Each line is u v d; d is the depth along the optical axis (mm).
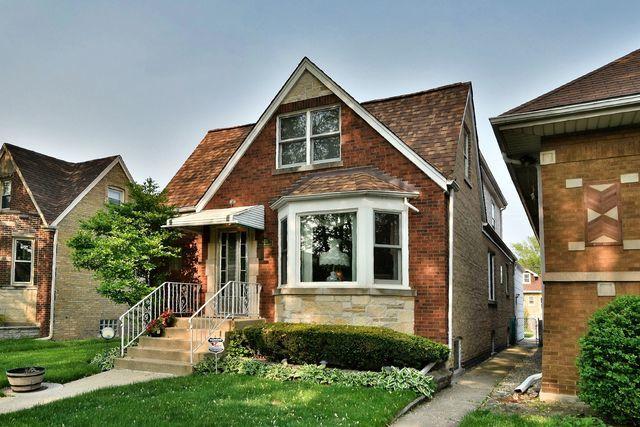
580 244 8602
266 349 10875
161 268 15008
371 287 11039
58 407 7402
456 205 12688
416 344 9641
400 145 12227
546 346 8617
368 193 11281
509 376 11867
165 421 6652
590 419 6703
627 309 7172
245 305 13141
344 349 9875
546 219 8922
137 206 14367
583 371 7145
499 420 6914
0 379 9289
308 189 12078
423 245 11633
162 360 10945
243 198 14219
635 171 8438
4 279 20234
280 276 12844
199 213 14086
